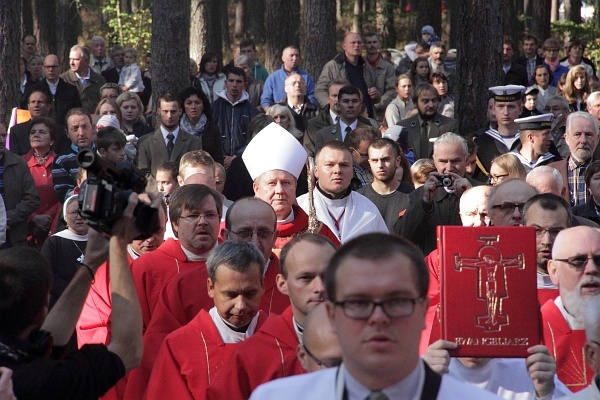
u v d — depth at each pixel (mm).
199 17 37219
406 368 4074
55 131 16281
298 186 14148
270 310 9039
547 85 24016
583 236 7031
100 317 9062
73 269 11477
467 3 16547
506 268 5809
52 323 5676
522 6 54531
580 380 7074
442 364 5680
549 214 8055
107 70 27422
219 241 10102
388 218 12547
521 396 6316
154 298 9227
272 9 35750
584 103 21422
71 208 11523
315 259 6766
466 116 16625
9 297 5395
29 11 42906
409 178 13695
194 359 7555
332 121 17875
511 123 14641
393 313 4035
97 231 5574
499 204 8953
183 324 8516
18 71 22078
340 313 4086
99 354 5465
